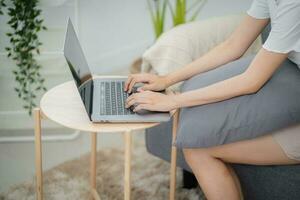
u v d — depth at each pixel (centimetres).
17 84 222
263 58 112
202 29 171
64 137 215
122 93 133
